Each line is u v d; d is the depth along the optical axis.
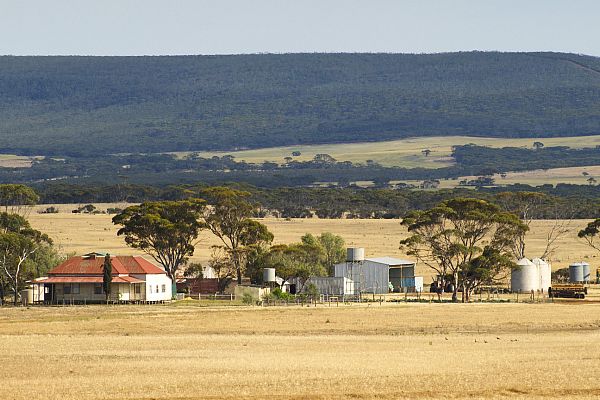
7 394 148.88
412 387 157.00
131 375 169.12
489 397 149.62
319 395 150.00
